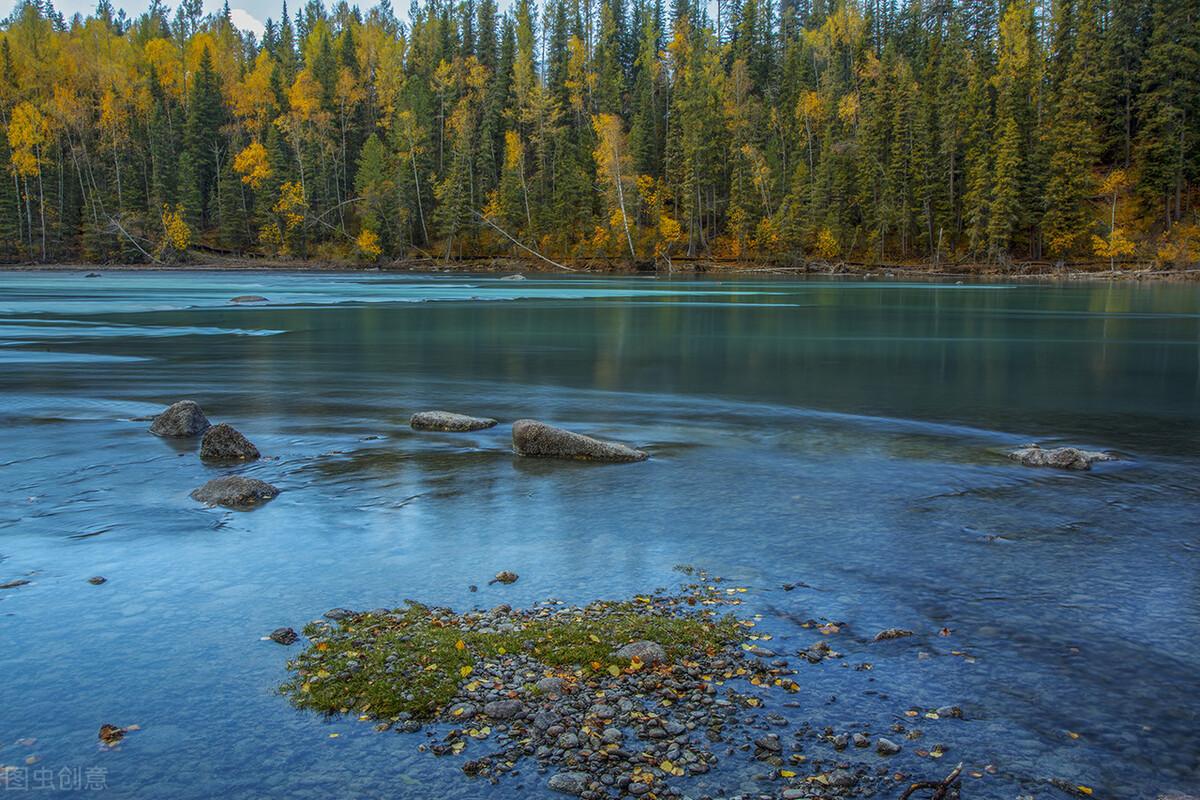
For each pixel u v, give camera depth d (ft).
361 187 349.00
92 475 31.94
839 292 184.24
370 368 64.64
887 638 18.58
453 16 473.67
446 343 82.07
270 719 14.94
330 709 15.25
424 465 34.24
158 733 14.49
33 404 47.21
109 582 21.35
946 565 23.38
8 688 15.93
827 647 18.03
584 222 336.70
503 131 393.09
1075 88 281.54
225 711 15.19
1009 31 360.28
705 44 405.18
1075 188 274.16
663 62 397.80
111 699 15.58
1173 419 46.83
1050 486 32.12
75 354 70.38
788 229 308.40
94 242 330.95
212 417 44.47
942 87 309.22
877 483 32.40
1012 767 13.73
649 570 22.76
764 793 12.85
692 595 20.95
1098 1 319.88
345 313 116.67
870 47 392.68
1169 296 171.32
